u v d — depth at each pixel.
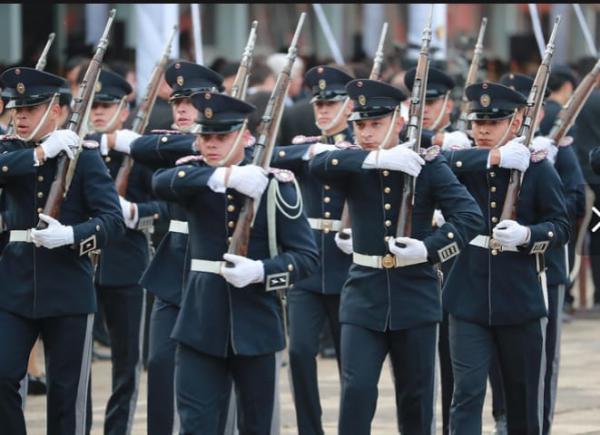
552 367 34.53
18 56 59.25
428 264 28.94
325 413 37.59
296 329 33.59
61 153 28.30
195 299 26.89
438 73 36.44
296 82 50.25
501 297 30.08
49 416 29.05
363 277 28.94
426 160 29.11
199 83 32.44
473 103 31.05
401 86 48.56
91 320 29.12
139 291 34.22
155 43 48.53
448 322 33.12
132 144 32.44
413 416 29.19
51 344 28.91
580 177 37.09
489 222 30.34
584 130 47.31
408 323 28.64
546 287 31.81
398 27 76.69
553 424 36.50
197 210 26.95
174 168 27.33
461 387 30.11
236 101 26.64
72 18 60.22
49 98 28.72
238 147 26.84
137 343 34.28
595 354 46.69
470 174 30.45
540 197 30.45
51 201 28.20
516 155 30.05
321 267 33.50
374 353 28.83
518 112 30.97
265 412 26.97
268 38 76.44
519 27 84.88
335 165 28.80
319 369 44.22
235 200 26.69
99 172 28.91
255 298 26.84
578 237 38.34
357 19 77.19
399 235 28.50
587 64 54.44
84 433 29.38
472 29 85.06
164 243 31.45
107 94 34.78
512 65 64.81
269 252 26.92
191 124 32.62
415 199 29.02
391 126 28.75
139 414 37.88
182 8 60.59
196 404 26.66
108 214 28.72
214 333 26.64
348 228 32.53
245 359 26.78
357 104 28.83
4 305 28.48
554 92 46.88
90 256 29.19
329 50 74.94
